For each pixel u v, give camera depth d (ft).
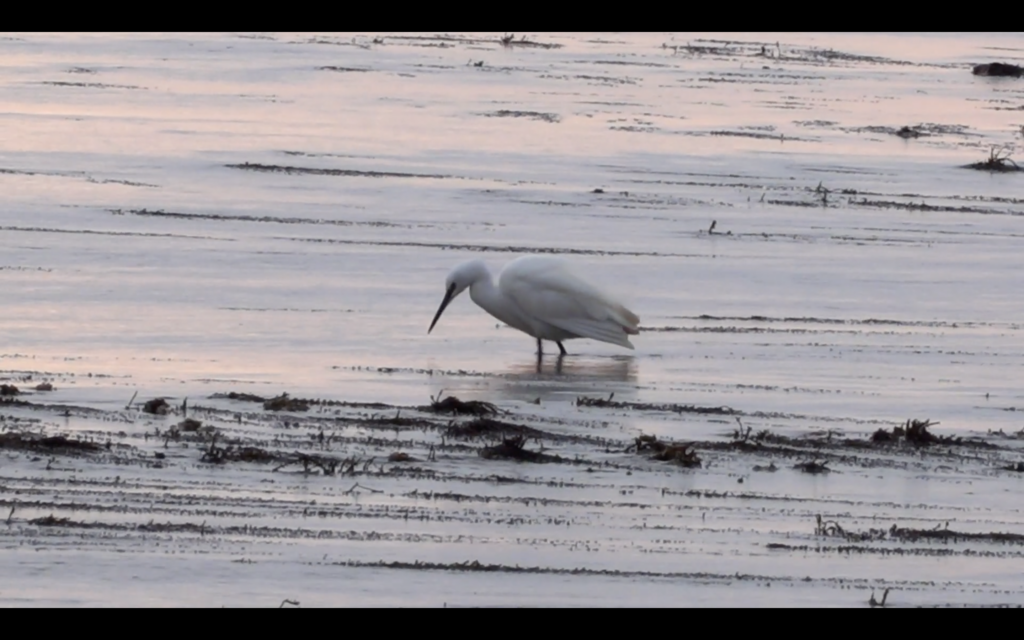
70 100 121.60
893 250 86.53
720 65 179.11
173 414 48.49
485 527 39.99
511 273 60.54
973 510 44.11
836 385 57.82
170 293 66.54
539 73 161.07
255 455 44.34
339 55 163.43
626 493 43.68
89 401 49.42
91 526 38.09
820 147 125.59
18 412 47.42
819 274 78.89
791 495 44.52
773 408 54.19
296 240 79.46
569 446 48.01
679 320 67.62
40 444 43.73
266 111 123.95
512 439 46.55
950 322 69.82
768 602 36.19
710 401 54.75
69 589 34.47
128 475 42.11
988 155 126.82
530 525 40.45
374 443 46.78
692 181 105.60
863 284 77.20
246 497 41.06
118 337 58.70
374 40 178.40
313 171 99.19
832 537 40.98
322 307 66.08
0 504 39.09
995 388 58.44
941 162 121.90
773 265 80.48
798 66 182.91
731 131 130.52
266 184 94.32
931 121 146.10
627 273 76.43
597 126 128.26
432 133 118.52
